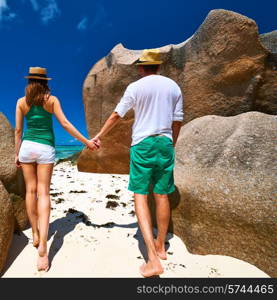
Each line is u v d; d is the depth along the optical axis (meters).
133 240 2.82
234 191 2.56
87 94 6.36
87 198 4.31
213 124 3.39
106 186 5.14
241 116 3.30
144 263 2.44
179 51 5.06
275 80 4.52
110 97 5.93
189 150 3.20
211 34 4.64
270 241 2.30
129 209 3.79
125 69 5.61
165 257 2.52
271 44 4.57
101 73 6.08
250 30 4.38
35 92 2.44
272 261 2.28
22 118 2.55
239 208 2.47
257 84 4.57
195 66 4.89
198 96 4.94
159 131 2.39
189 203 2.76
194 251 2.63
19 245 2.67
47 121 2.54
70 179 5.80
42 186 2.52
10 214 2.46
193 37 4.91
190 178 2.86
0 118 3.15
